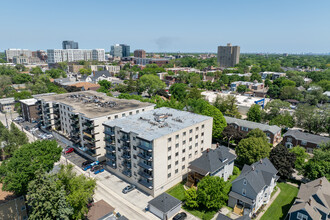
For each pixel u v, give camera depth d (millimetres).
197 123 72812
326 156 66312
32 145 64875
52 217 48062
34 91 163375
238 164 81875
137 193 65188
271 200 62031
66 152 90500
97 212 54000
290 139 93188
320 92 155750
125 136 67938
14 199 54344
